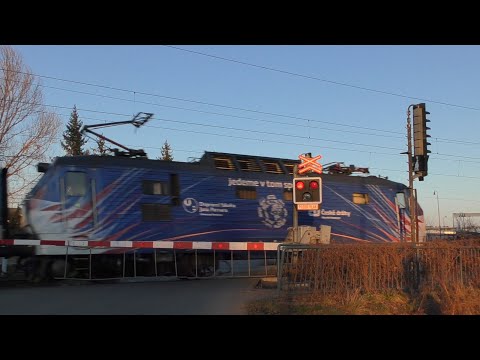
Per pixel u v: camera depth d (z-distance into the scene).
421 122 18.06
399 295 11.34
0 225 16.11
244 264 19.45
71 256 15.98
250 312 9.97
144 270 17.41
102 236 16.27
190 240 18.05
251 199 19.73
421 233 25.00
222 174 19.22
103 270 16.62
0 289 14.12
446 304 10.13
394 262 11.91
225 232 18.88
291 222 20.61
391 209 23.89
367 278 11.51
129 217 16.86
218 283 16.11
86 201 16.17
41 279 15.77
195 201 18.39
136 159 17.59
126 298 12.12
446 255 12.34
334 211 21.91
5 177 16.53
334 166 23.86
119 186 16.84
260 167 20.48
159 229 17.42
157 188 17.64
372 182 23.62
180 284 15.70
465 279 12.45
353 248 11.58
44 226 15.54
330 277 11.33
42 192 15.73
